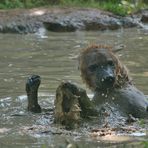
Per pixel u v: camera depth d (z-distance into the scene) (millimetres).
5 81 20953
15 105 17344
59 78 21281
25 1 46219
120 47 17703
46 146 12664
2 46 29484
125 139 13227
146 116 15875
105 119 15070
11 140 13312
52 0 47125
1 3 45219
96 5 45219
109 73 16516
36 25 36875
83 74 17391
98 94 16797
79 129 14258
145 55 25953
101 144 12766
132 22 39656
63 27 37281
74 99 14406
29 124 14938
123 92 16406
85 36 34062
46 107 17062
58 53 26797
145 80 20766
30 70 22875
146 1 49469
